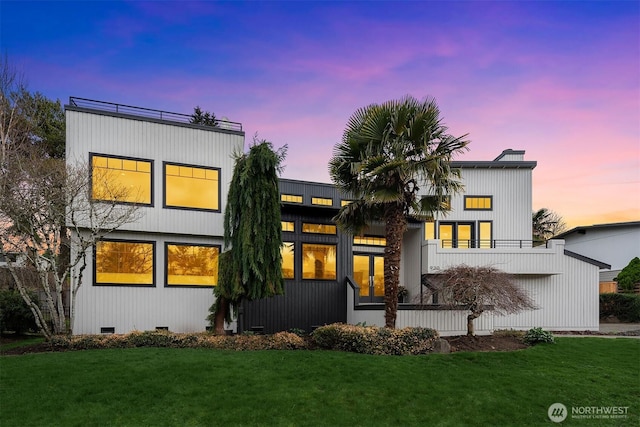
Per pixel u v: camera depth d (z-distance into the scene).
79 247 11.63
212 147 13.79
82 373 7.20
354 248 17.55
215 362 8.07
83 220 11.61
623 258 24.84
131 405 6.02
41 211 10.36
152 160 12.86
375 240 18.08
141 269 12.59
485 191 19.34
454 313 12.41
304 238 15.13
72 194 10.19
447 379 7.65
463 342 10.67
